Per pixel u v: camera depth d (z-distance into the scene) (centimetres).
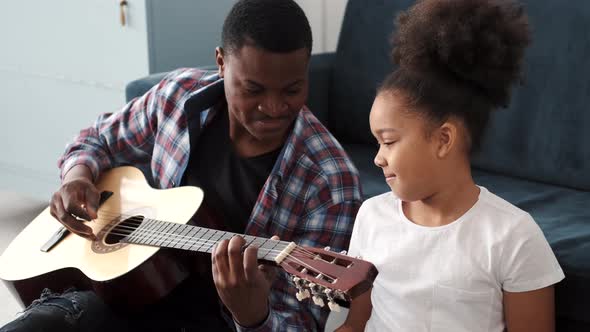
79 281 153
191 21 271
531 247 119
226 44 140
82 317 142
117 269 144
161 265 144
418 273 125
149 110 172
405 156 121
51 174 295
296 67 134
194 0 270
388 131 122
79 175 169
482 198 124
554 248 171
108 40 265
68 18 271
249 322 126
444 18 122
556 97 212
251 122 140
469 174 125
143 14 255
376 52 245
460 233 122
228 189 155
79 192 163
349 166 147
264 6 134
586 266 164
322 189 146
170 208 156
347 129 254
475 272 121
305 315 144
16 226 296
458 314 122
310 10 299
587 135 207
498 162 223
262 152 153
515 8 124
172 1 262
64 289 156
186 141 161
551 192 209
